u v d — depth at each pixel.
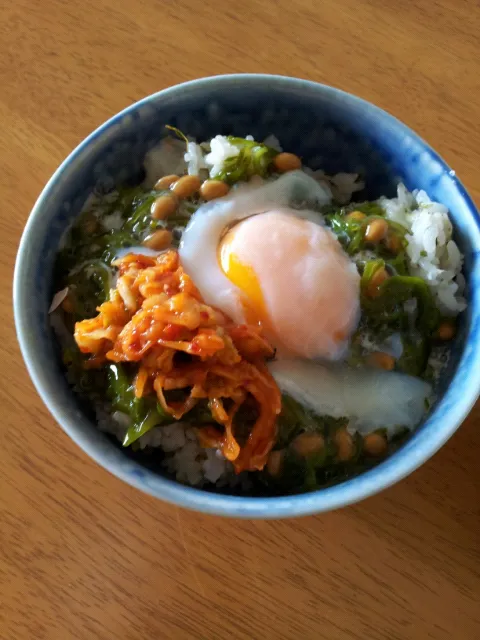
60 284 0.18
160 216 0.18
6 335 0.20
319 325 0.18
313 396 0.17
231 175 0.19
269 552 0.18
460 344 0.18
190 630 0.18
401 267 0.18
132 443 0.17
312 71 0.24
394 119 0.19
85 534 0.18
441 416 0.16
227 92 0.19
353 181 0.21
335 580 0.18
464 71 0.24
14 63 0.23
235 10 0.24
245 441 0.17
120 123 0.18
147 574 0.18
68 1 0.24
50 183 0.17
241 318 0.18
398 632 0.18
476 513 0.19
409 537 0.18
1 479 0.19
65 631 0.17
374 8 0.25
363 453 0.18
